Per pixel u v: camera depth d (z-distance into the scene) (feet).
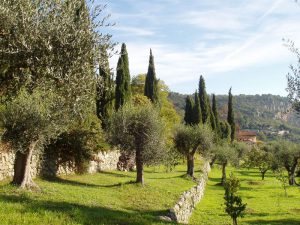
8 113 61.52
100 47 41.16
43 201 51.16
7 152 75.56
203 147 154.10
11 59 37.11
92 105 45.85
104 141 112.68
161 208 75.61
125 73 163.84
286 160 181.16
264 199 130.00
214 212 100.27
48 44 36.94
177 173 159.53
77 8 40.37
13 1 37.17
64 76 38.50
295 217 97.25
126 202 75.61
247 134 504.84
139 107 104.58
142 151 99.66
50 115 58.90
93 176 108.37
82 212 44.29
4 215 37.01
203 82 264.72
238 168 268.41
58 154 94.84
